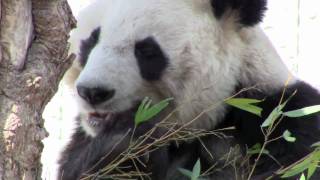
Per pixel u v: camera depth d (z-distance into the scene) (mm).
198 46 9477
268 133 8164
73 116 10734
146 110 8031
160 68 9391
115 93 9039
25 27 6789
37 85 6738
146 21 9305
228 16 9727
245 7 9641
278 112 7891
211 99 9586
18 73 6746
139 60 9273
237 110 9648
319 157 7598
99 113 9383
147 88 9461
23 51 6781
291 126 9391
